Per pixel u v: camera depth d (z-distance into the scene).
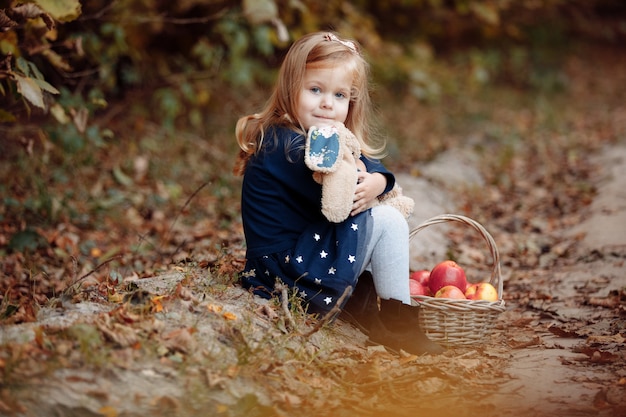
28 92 4.05
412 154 9.31
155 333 2.97
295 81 3.50
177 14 8.64
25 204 5.71
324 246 3.45
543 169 8.91
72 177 6.61
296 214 3.53
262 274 3.53
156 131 8.37
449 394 3.03
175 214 6.30
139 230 5.91
